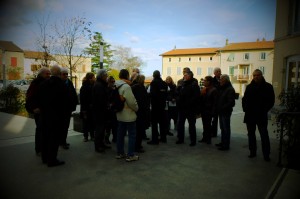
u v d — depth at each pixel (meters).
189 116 5.98
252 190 3.58
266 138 4.89
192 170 4.36
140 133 5.45
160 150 5.63
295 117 4.61
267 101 4.82
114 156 5.10
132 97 4.69
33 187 3.58
